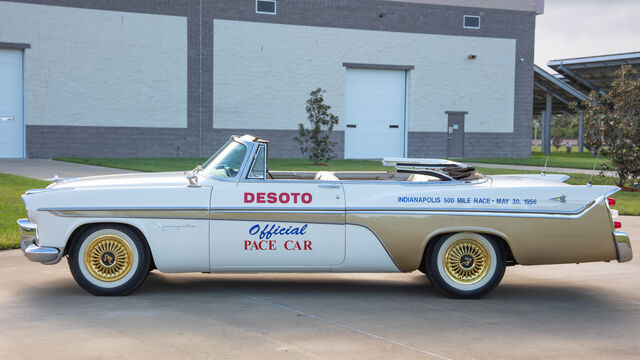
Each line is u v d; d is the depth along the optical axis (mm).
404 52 32594
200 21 28984
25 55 26266
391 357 4188
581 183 18234
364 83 32312
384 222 5820
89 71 27297
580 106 43375
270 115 30469
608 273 7332
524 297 6094
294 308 5473
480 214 5816
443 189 5902
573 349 4445
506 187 5930
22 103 26562
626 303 5887
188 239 5727
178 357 4109
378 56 32156
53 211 5652
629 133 18625
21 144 26656
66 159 25062
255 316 5176
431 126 33375
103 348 4273
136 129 28219
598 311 5574
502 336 4738
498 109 34500
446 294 5953
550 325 5082
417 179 6230
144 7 27969
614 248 5891
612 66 37969
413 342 4535
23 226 5809
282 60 30500
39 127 26703
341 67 31578
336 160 30062
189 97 29031
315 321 5055
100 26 27328
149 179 6117
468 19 33594
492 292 6293
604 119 19125
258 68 30125
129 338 4512
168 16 28391
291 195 5801
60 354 4137
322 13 31016
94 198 5680
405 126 33094
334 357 4164
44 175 17469
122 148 28047
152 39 28234
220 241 5746
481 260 5961
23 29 26188
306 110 28188
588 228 5859
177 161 24562
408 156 33094
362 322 5055
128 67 27922
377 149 32750
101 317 5062
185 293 5969
